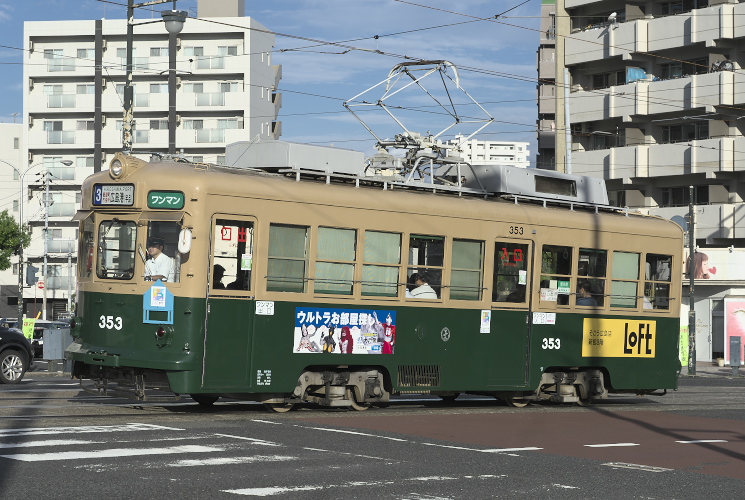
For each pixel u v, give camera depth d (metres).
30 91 73.56
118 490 8.27
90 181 15.17
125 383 14.56
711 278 47.62
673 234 20.58
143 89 72.50
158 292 14.21
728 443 13.36
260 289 14.71
